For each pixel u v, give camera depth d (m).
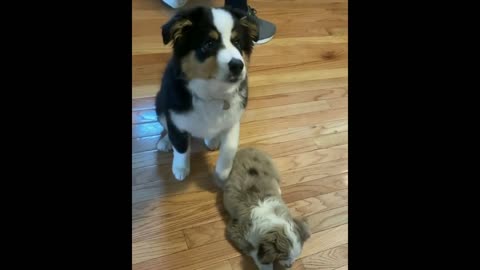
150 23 2.20
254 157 1.50
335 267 1.39
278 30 2.46
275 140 1.79
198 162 1.62
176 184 1.53
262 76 2.10
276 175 1.52
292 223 1.29
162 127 1.71
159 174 1.55
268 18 2.55
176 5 2.31
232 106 1.28
